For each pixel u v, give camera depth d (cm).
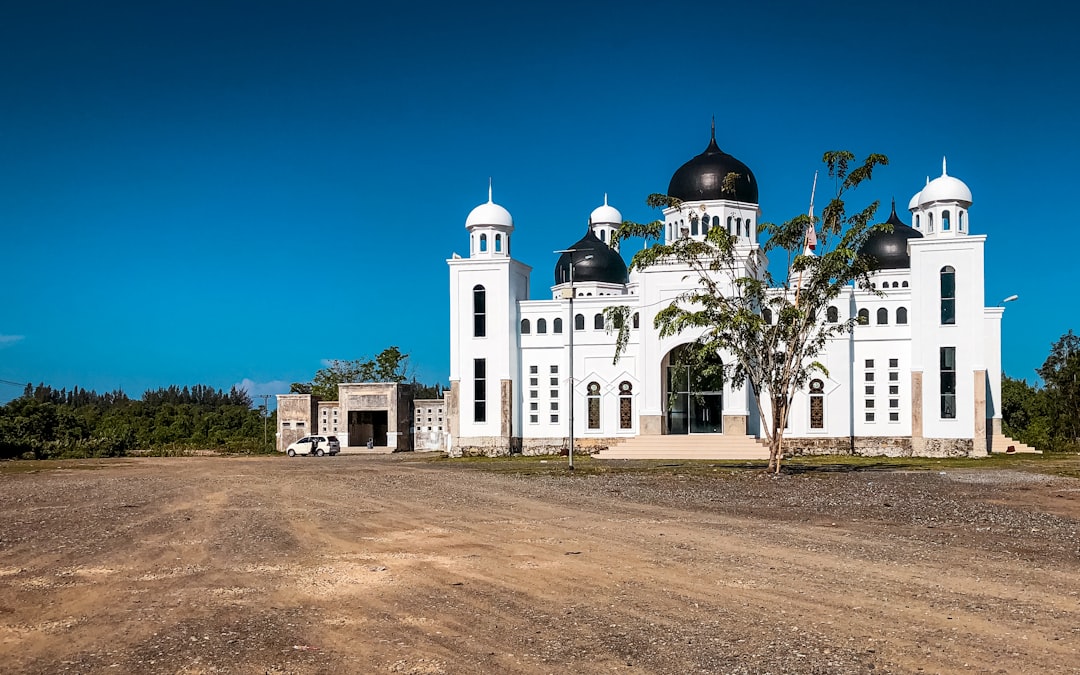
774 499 2778
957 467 4481
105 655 1059
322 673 980
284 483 3609
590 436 6309
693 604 1272
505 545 1819
